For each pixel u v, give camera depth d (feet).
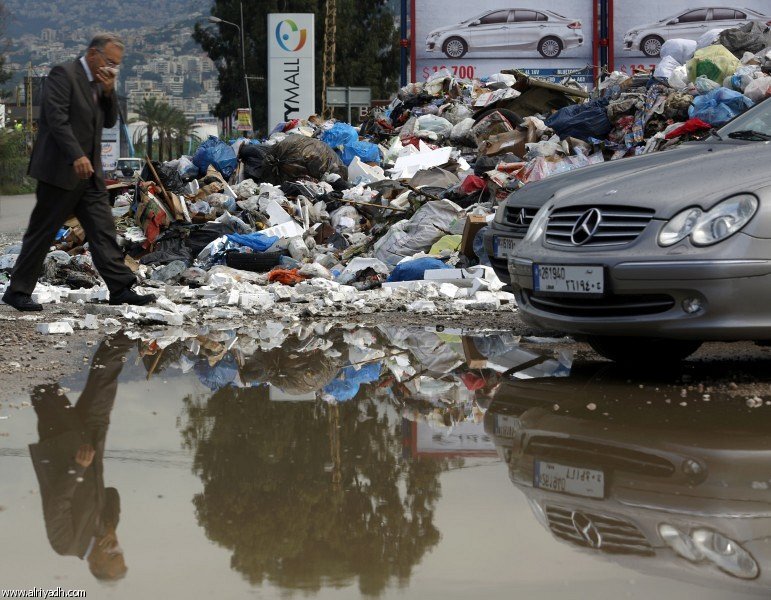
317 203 46.24
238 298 29.32
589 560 8.58
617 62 86.58
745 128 21.24
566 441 12.88
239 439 13.08
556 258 17.42
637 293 16.42
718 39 59.52
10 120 254.06
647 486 10.85
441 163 52.42
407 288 32.40
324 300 29.73
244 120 150.00
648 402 15.19
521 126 50.16
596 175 21.25
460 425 13.89
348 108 92.22
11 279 26.18
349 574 8.30
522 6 86.38
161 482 11.07
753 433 13.17
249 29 214.69
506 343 21.88
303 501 10.36
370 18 219.61
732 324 15.78
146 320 25.23
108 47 24.86
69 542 9.12
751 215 15.71
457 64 87.10
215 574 8.32
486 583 8.08
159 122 336.49
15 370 18.20
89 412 14.71
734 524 9.53
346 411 14.85
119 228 44.73
